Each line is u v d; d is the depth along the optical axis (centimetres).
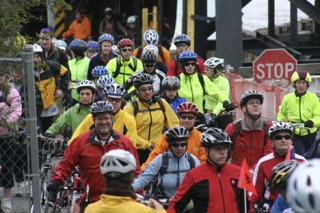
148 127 1862
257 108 1680
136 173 1484
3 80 1605
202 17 3638
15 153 1692
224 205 1290
